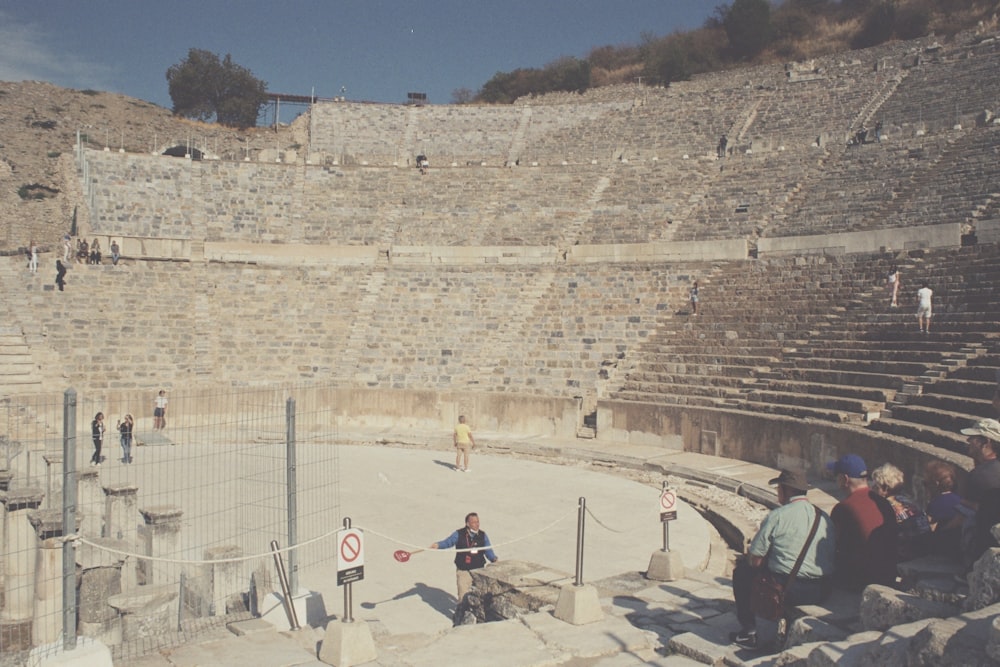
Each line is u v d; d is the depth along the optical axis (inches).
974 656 207.3
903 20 2566.4
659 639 374.9
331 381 1286.9
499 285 1448.1
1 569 579.5
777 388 962.7
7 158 1908.2
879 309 997.2
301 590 420.8
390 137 2460.6
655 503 755.4
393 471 917.2
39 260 1374.3
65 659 305.0
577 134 2357.3
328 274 1478.8
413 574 551.5
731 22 2925.7
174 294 1373.0
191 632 386.6
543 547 602.9
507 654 351.9
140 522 616.7
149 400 1171.3
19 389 1127.0
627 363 1197.7
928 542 334.0
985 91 1731.1
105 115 2260.1
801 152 1710.1
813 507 339.3
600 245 1555.1
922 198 1307.8
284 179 1855.3
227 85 2625.5
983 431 327.3
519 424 1166.3
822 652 260.7
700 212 1637.6
